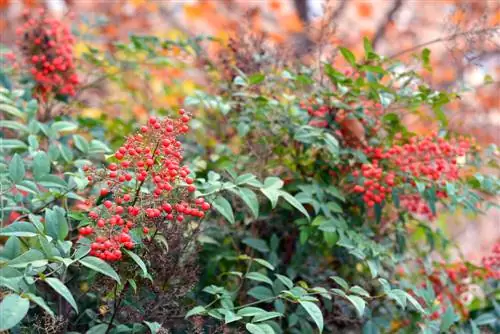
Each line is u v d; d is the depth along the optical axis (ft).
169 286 6.33
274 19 17.92
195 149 9.49
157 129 5.64
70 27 11.56
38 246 5.77
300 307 7.14
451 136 9.20
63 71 9.00
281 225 8.18
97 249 5.25
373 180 7.52
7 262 4.89
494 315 8.05
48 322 5.89
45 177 6.64
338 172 8.12
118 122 9.76
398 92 8.34
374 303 7.83
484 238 14.43
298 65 9.15
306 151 8.38
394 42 18.22
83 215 5.98
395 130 8.31
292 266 7.84
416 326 7.78
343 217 8.03
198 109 10.64
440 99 7.82
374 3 19.38
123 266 5.82
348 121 8.08
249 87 8.54
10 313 4.29
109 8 16.46
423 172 7.61
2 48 9.48
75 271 6.89
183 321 6.81
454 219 12.93
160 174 5.65
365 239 7.55
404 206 8.66
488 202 8.27
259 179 8.00
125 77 11.23
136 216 5.66
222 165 8.29
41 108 9.30
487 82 8.94
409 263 9.09
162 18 19.11
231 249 8.07
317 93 8.22
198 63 10.39
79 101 9.50
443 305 8.77
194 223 7.80
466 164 8.34
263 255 8.10
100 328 6.09
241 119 8.49
